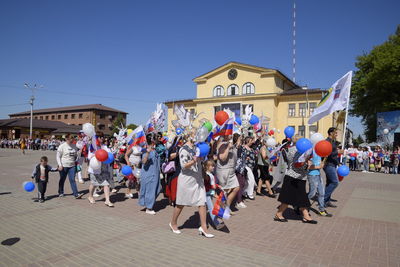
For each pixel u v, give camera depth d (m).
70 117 71.25
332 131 6.35
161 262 3.51
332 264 3.55
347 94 7.57
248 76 40.25
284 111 38.31
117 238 4.33
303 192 5.30
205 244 4.16
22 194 7.48
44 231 4.60
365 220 5.65
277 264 3.51
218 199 4.71
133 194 7.91
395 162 16.62
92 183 6.56
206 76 43.12
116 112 71.94
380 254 3.90
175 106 6.71
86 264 3.43
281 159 7.54
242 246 4.11
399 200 7.71
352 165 18.72
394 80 24.98
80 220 5.25
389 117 23.70
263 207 6.67
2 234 4.43
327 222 5.48
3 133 55.50
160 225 5.07
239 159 6.58
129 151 7.11
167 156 5.90
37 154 28.05
